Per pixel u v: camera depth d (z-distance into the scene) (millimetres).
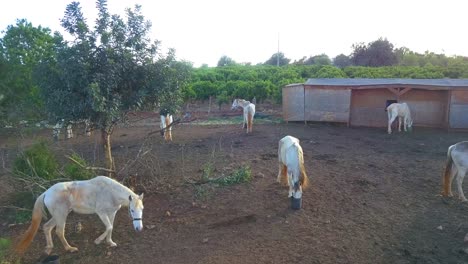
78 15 8227
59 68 8078
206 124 21188
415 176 10719
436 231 7203
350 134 17484
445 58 43812
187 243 6820
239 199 8867
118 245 6844
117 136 17766
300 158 8195
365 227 7367
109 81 8102
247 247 6578
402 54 47844
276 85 28641
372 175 10789
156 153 13758
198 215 8047
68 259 6387
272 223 7559
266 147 14500
